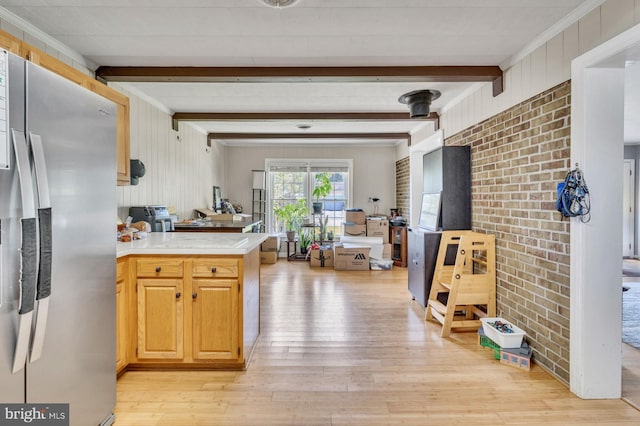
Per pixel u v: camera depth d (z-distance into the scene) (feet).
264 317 10.84
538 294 7.66
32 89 3.82
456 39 7.71
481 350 8.47
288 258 20.83
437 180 11.59
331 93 11.78
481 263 10.29
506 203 8.99
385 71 9.22
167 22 6.98
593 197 6.32
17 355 3.68
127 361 7.31
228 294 7.30
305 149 22.25
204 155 18.44
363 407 6.09
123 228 9.06
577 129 6.40
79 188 4.63
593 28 6.14
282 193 22.52
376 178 22.31
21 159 3.62
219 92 11.66
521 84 8.29
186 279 7.31
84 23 7.01
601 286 6.37
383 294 13.50
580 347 6.42
